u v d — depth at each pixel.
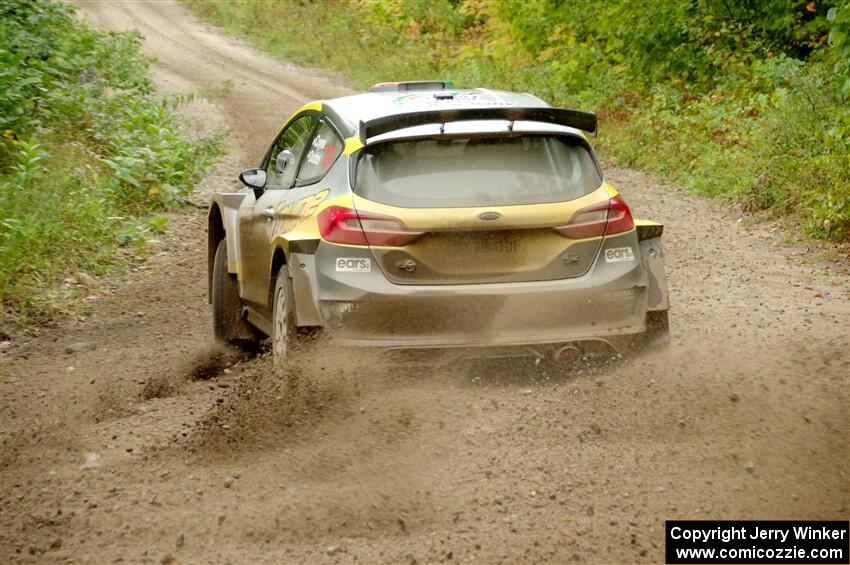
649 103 38.41
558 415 11.07
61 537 8.91
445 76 57.56
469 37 68.56
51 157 27.09
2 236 20.67
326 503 9.26
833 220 22.17
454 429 10.79
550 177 11.72
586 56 43.91
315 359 11.39
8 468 10.70
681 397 11.39
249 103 53.53
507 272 11.44
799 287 18.42
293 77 65.94
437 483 9.61
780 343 14.12
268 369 12.51
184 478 10.10
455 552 8.26
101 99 34.94
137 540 8.77
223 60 71.81
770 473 9.59
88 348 16.36
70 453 11.08
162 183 28.78
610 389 11.63
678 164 31.92
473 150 11.74
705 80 39.25
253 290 14.70
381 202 11.48
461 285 11.35
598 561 8.06
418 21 71.25
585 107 40.50
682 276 19.66
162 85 58.91
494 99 13.02
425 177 11.59
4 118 27.36
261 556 8.34
